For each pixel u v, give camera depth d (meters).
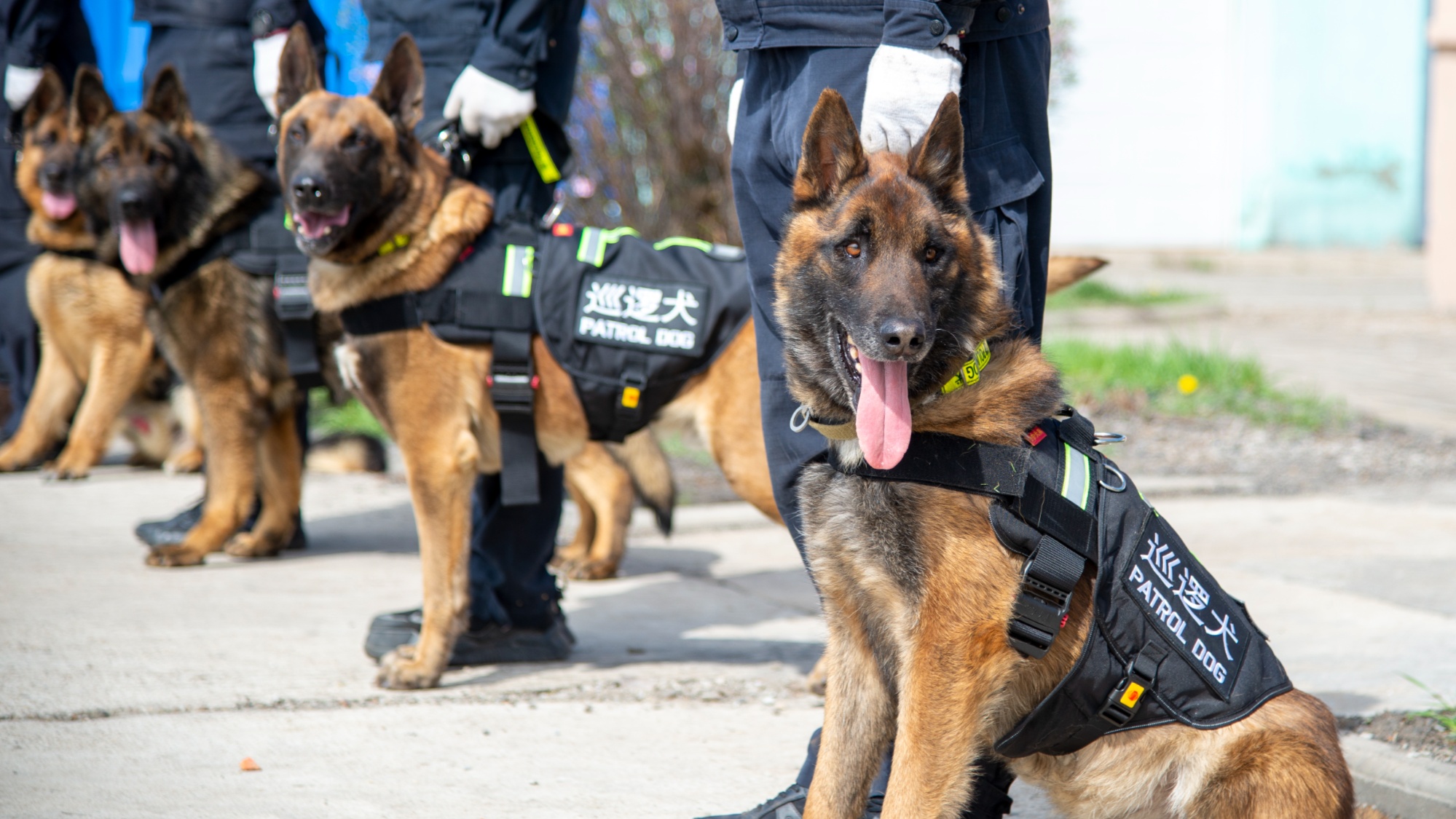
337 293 3.76
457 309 3.71
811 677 3.73
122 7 9.66
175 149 5.07
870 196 2.43
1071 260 3.80
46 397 7.31
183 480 7.23
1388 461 7.43
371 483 7.19
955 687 2.40
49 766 2.98
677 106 9.27
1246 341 12.38
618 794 2.91
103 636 4.15
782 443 2.77
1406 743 3.05
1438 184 14.88
